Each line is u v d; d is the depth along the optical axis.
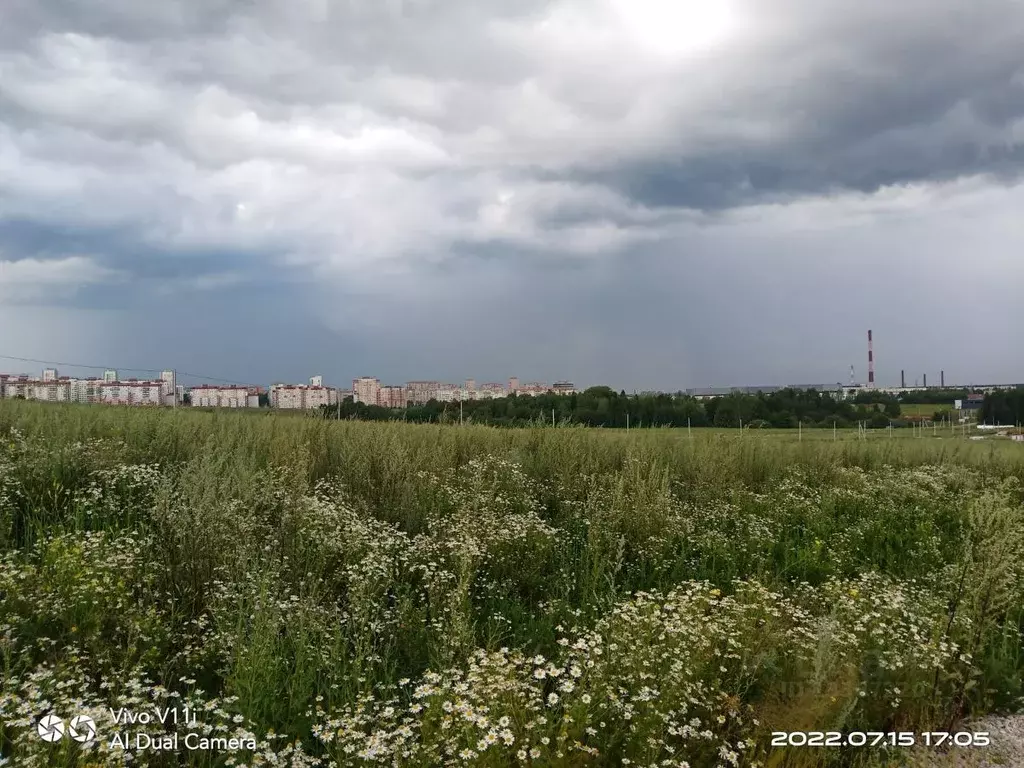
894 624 4.84
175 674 3.96
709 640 4.17
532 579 6.09
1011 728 4.27
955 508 10.43
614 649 3.99
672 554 7.19
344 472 8.66
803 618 4.93
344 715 3.33
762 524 8.36
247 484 6.00
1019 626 5.68
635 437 12.58
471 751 2.90
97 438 8.62
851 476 12.67
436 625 4.44
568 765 3.10
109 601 4.06
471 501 7.50
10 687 3.06
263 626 3.88
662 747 3.35
